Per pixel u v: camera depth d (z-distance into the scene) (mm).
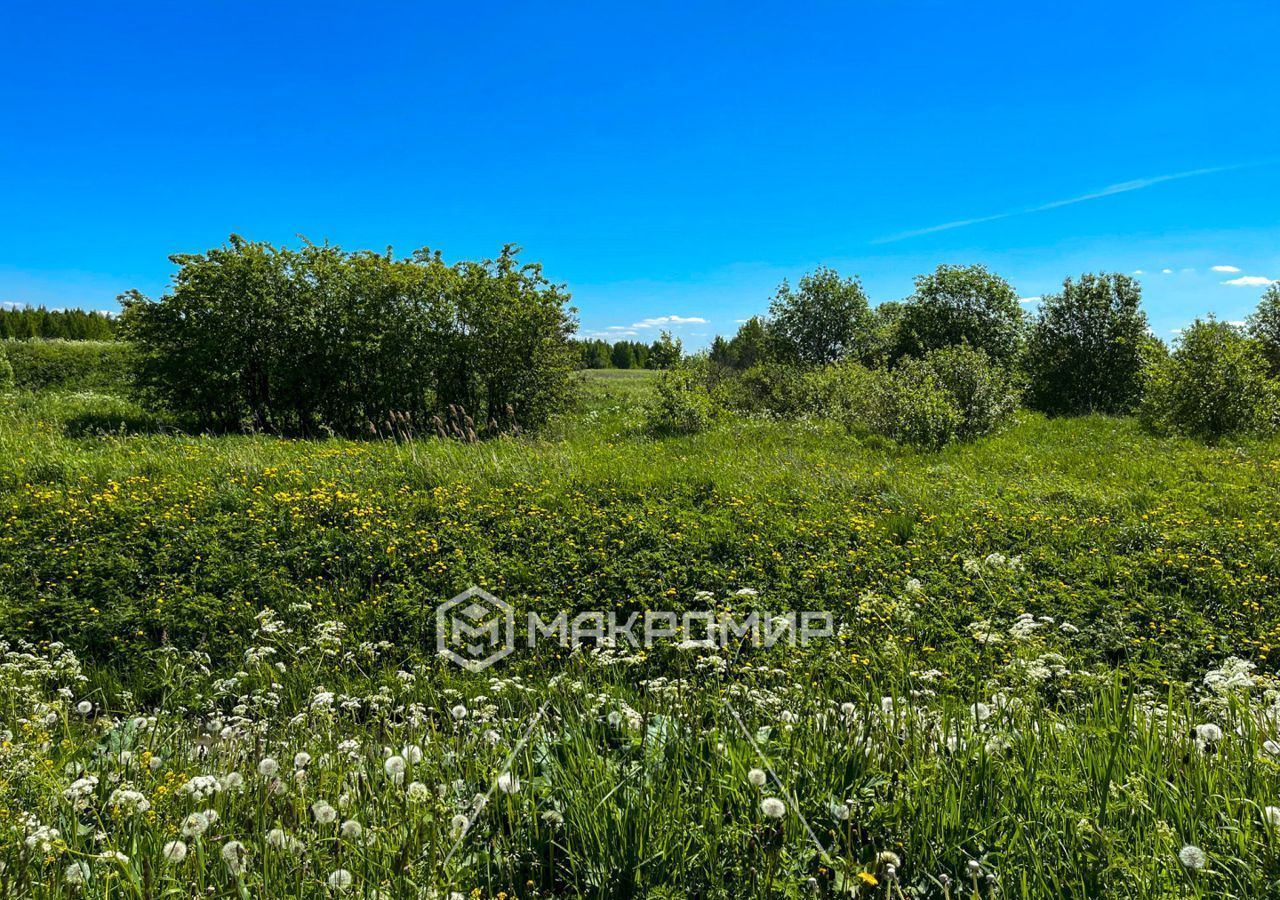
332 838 2258
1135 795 2229
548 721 3254
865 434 14305
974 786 2389
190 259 14820
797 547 6605
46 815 2422
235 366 14930
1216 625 5102
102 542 6355
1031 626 4207
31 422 13508
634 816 2252
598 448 12805
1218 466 9969
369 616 5430
